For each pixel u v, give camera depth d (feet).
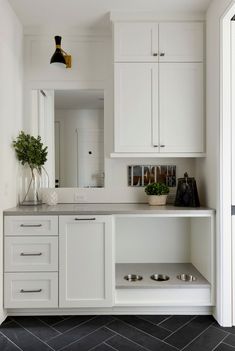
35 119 9.09
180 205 8.15
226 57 6.99
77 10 8.07
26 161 8.48
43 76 9.04
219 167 7.06
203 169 8.43
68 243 7.24
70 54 9.09
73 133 9.12
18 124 8.56
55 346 6.24
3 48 7.34
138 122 8.16
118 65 8.13
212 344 6.31
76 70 9.09
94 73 9.10
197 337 6.57
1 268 7.13
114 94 8.14
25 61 9.01
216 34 7.30
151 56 8.15
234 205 7.00
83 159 9.11
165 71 8.16
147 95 8.15
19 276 7.20
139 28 8.14
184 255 9.17
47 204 8.60
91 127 9.12
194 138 8.20
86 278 7.25
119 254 9.11
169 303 7.35
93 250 7.25
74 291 7.25
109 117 9.08
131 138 8.15
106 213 7.24
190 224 9.13
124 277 7.91
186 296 7.39
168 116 8.17
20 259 7.22
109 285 7.25
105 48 9.11
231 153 7.01
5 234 7.20
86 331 6.82
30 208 7.77
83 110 9.13
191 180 8.11
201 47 8.20
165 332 6.78
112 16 8.13
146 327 7.00
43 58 9.04
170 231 9.14
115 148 8.14
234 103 7.00
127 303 7.34
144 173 9.14
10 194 7.86
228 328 6.94
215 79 7.36
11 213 7.20
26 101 9.02
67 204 8.84
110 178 9.11
